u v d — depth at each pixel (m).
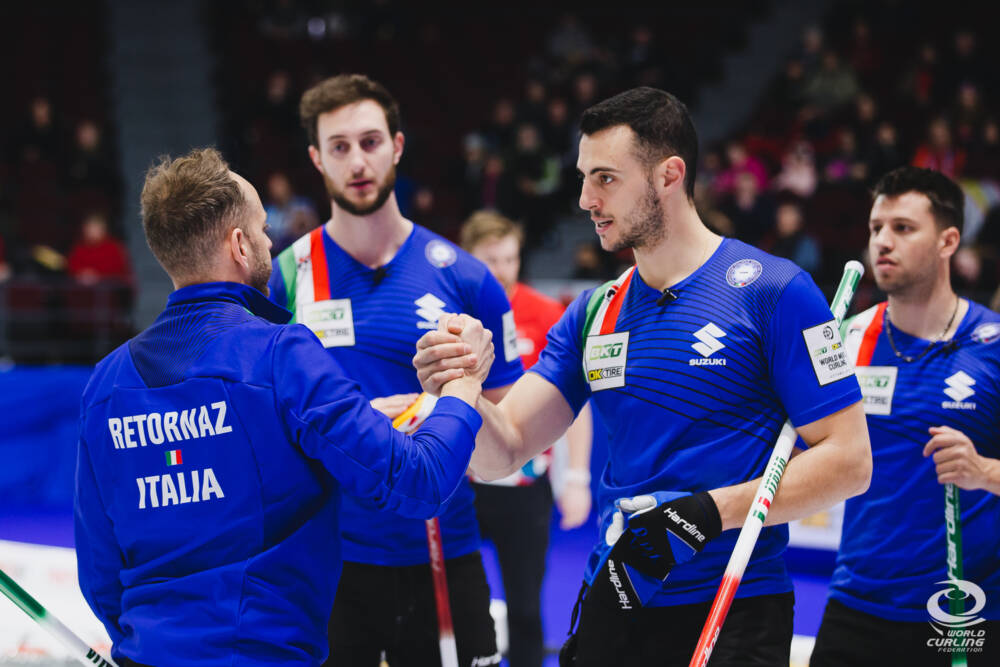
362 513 4.60
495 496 6.14
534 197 16.94
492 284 4.95
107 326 13.34
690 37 22.66
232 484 3.10
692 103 21.47
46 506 12.16
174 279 3.39
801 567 9.74
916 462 4.52
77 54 21.23
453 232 17.02
